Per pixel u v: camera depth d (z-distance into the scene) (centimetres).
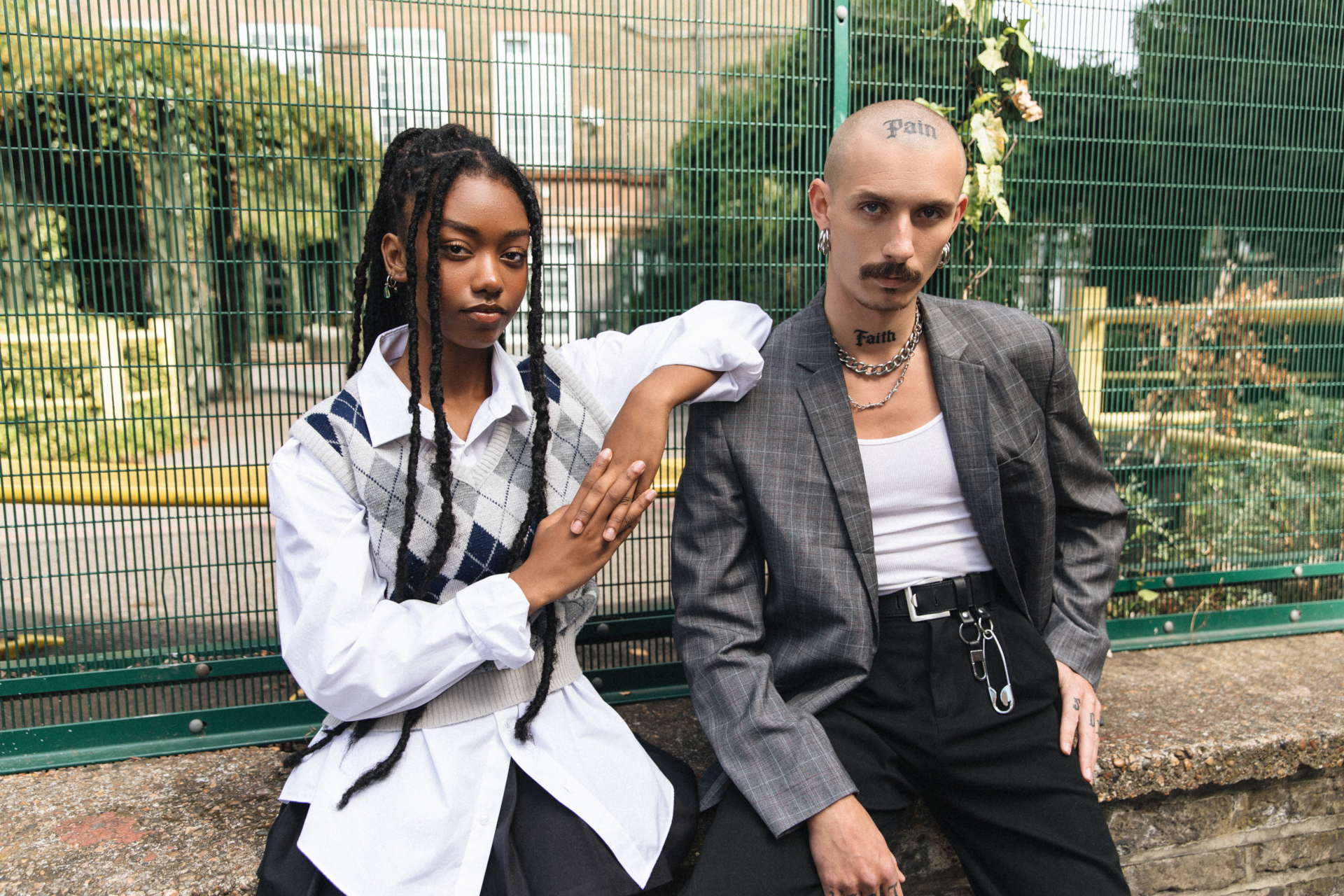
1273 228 251
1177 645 243
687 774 148
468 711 126
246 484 199
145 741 187
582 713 134
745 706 137
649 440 124
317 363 201
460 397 130
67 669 189
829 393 143
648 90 207
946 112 227
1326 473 261
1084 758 144
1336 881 200
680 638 146
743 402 144
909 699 141
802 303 220
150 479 194
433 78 197
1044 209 236
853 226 131
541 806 124
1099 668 154
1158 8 237
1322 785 195
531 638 129
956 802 141
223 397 197
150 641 194
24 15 176
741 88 212
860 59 223
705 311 149
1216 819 189
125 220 188
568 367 140
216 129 190
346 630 115
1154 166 241
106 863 146
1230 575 251
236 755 186
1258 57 245
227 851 150
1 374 184
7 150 179
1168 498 252
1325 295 257
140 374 193
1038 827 135
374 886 114
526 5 200
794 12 212
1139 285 244
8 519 186
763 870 128
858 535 141
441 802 120
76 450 189
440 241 116
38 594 248
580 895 117
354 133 196
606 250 210
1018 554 153
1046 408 149
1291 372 257
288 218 195
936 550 147
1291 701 204
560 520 120
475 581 126
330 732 129
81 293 188
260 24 190
